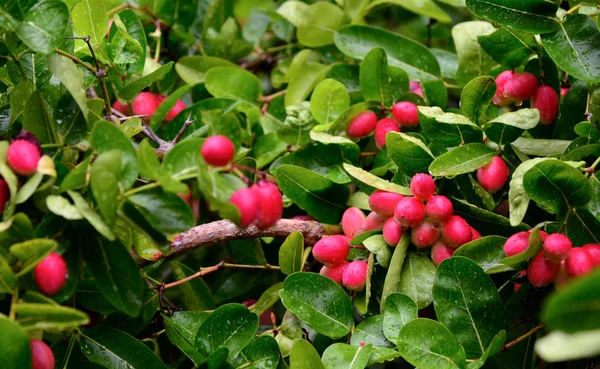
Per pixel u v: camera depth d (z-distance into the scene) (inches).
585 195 32.6
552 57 34.0
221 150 30.0
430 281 33.8
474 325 32.8
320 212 35.9
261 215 30.7
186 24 41.4
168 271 39.0
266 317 38.2
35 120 31.9
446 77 39.8
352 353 32.7
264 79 43.6
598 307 27.5
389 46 39.4
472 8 34.1
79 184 30.5
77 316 29.3
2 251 30.6
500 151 34.8
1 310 30.8
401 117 36.5
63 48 34.5
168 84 40.8
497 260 33.4
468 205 34.0
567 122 35.9
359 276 33.9
